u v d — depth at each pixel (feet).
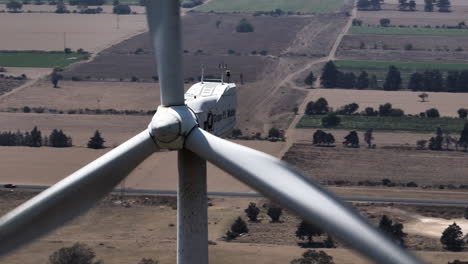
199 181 112.78
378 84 611.88
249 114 513.04
